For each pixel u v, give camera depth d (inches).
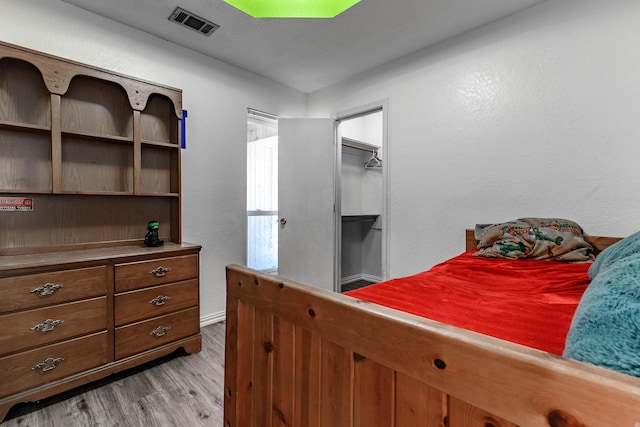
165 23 89.1
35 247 73.4
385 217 113.1
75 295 65.4
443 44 98.3
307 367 31.9
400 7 82.0
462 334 20.6
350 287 157.4
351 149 169.0
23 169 73.1
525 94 82.4
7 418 58.9
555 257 68.1
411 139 106.2
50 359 62.4
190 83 103.2
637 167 67.2
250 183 145.1
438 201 99.6
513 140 84.4
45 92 75.1
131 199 89.2
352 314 27.0
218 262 110.7
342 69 119.0
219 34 94.9
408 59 107.2
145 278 75.6
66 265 64.1
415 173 105.0
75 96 79.8
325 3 86.3
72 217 79.7
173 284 80.7
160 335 78.1
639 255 29.3
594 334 21.2
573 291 50.7
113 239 86.0
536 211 80.8
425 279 59.5
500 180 86.9
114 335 70.7
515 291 51.9
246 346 40.7
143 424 58.1
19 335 59.2
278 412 35.5
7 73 70.8
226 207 112.7
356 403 27.2
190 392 67.9
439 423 21.7
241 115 117.7
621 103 69.1
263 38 97.1
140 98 83.4
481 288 53.6
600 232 71.6
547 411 16.6
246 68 117.7
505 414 18.2
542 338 33.6
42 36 76.4
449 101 97.0
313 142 133.3
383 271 113.7
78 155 80.6
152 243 84.8
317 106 140.3
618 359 18.6
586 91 73.4
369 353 25.7
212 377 73.9
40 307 61.4
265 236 150.6
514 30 84.1
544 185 79.5
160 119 94.7
